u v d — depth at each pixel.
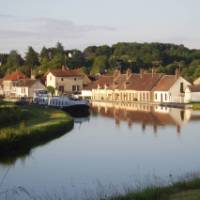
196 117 81.62
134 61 196.88
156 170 38.47
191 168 38.84
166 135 59.78
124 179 35.53
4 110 65.69
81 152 47.94
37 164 42.28
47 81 157.88
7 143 47.12
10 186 34.38
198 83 134.75
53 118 71.25
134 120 79.06
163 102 118.56
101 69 188.88
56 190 32.75
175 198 23.33
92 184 34.28
